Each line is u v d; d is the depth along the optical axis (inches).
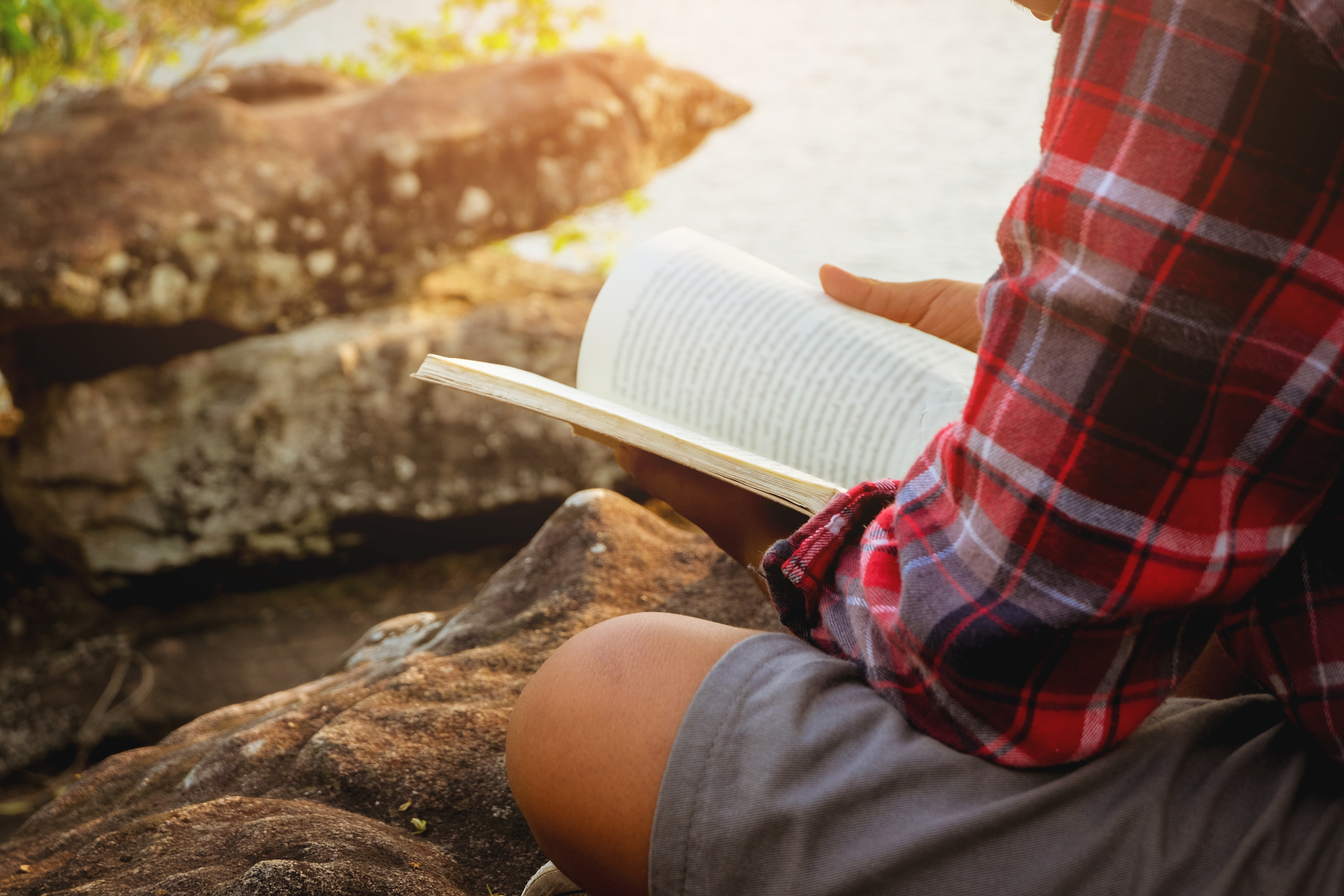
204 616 161.8
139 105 168.6
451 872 44.4
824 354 43.4
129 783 62.6
